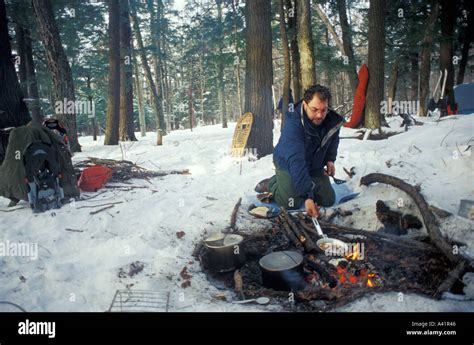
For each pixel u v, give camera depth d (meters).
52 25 10.52
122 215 4.58
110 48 14.33
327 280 3.11
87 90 26.14
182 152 9.75
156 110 21.31
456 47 19.45
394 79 18.19
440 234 3.40
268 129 8.12
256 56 7.94
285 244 3.98
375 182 4.64
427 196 4.13
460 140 6.41
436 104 15.31
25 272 3.25
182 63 34.44
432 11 14.06
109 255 3.45
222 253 3.41
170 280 3.07
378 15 10.45
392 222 4.14
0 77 6.59
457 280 2.95
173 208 4.64
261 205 4.54
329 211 4.32
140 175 6.66
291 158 3.52
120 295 2.77
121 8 16.88
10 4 14.20
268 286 3.11
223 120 28.89
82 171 6.05
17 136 4.89
